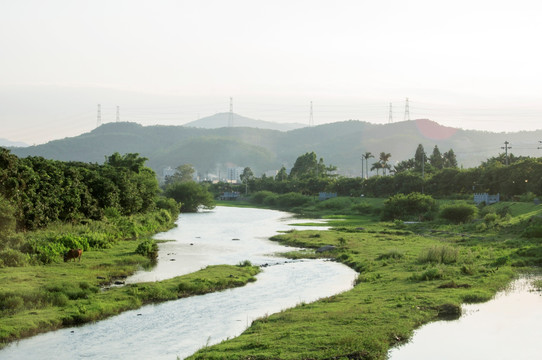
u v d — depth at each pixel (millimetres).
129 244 67500
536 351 24406
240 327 30234
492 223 81438
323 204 173625
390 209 113938
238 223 117625
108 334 28953
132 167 126500
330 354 22672
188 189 169125
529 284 39375
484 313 31016
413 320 28562
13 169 63562
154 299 37656
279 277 47250
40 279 40594
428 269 41969
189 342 27422
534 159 125375
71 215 74125
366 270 48594
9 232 53812
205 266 53188
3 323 29375
